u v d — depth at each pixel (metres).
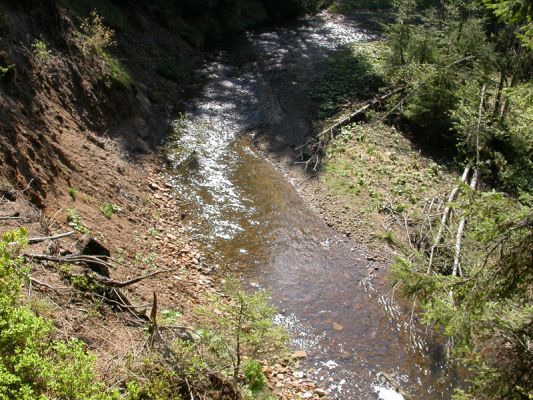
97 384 4.37
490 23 17.12
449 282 5.63
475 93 14.33
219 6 21.41
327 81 17.58
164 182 11.77
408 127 15.12
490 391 5.64
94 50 12.61
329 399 7.39
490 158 13.54
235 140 14.12
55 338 4.93
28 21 10.83
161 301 7.49
